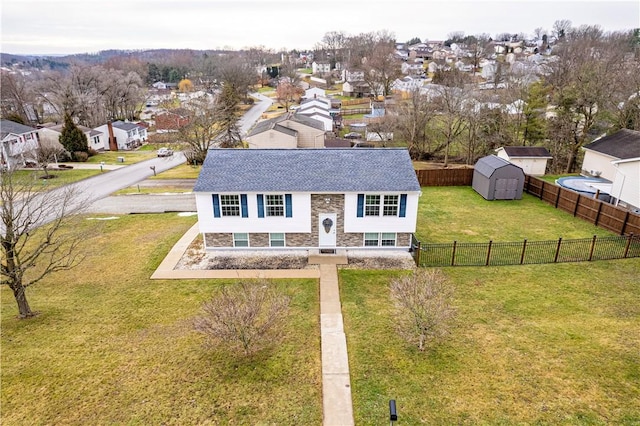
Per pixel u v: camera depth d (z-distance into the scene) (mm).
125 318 15078
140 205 30297
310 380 11781
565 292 16266
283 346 13312
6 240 14531
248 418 10461
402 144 48906
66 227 24781
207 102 49062
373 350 13039
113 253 21047
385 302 15961
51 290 17344
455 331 13844
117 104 84375
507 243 20453
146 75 138000
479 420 10188
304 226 20250
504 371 11867
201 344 13391
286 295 16047
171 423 10312
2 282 14641
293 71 136375
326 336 13812
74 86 77188
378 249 20734
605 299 15656
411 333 13406
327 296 16469
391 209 19812
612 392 10930
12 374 12156
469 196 30609
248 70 120375
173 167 46344
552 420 10109
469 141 43031
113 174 42250
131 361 12664
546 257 19594
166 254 20672
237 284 17484
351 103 93562
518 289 16609
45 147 47812
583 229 23359
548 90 43281
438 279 14352
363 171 20219
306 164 20688
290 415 10547
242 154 21297
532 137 42031
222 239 20656
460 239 22203
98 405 10938
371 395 11164
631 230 21766
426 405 10727
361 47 145375
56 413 10688
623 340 13070
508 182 28938
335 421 10336
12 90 75000
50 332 14242
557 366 11992
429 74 124688
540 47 158875
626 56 57750
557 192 27281
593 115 37625
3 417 10562
